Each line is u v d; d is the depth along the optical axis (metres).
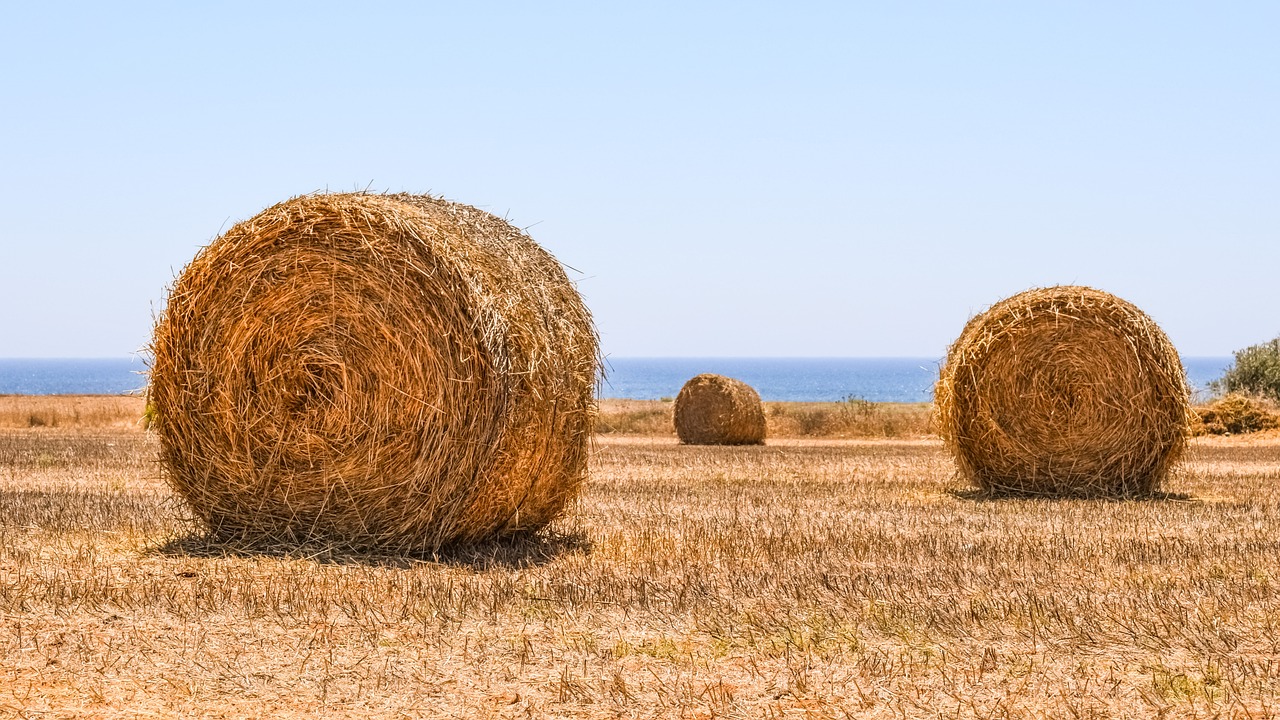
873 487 18.45
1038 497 17.42
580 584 9.43
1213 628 8.00
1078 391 17.39
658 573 10.11
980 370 17.75
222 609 8.35
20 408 44.72
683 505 15.38
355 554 11.02
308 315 11.07
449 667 6.98
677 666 7.09
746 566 10.51
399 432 10.91
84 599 8.54
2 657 7.02
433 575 9.86
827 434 39.12
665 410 44.41
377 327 10.91
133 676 6.68
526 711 6.19
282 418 11.14
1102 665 7.16
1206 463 24.58
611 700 6.39
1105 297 17.58
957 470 18.95
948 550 11.40
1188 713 6.21
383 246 10.88
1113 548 11.65
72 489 16.48
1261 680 6.79
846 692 6.59
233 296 11.25
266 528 11.34
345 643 7.48
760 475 20.75
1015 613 8.44
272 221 11.19
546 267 11.95
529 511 11.57
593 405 12.17
